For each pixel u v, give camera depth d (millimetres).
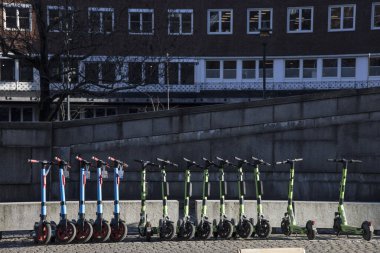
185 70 35156
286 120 14953
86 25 17188
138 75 21406
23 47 17344
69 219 11062
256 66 35688
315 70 35281
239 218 10414
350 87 34125
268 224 10234
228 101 34844
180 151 15172
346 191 14859
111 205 11273
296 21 35375
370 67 34406
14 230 10727
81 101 32312
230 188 15133
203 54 35625
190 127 15148
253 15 35781
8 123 14781
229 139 15094
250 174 15117
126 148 15195
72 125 15102
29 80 34719
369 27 34188
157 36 20812
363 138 14703
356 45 34344
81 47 16469
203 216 10234
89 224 9828
